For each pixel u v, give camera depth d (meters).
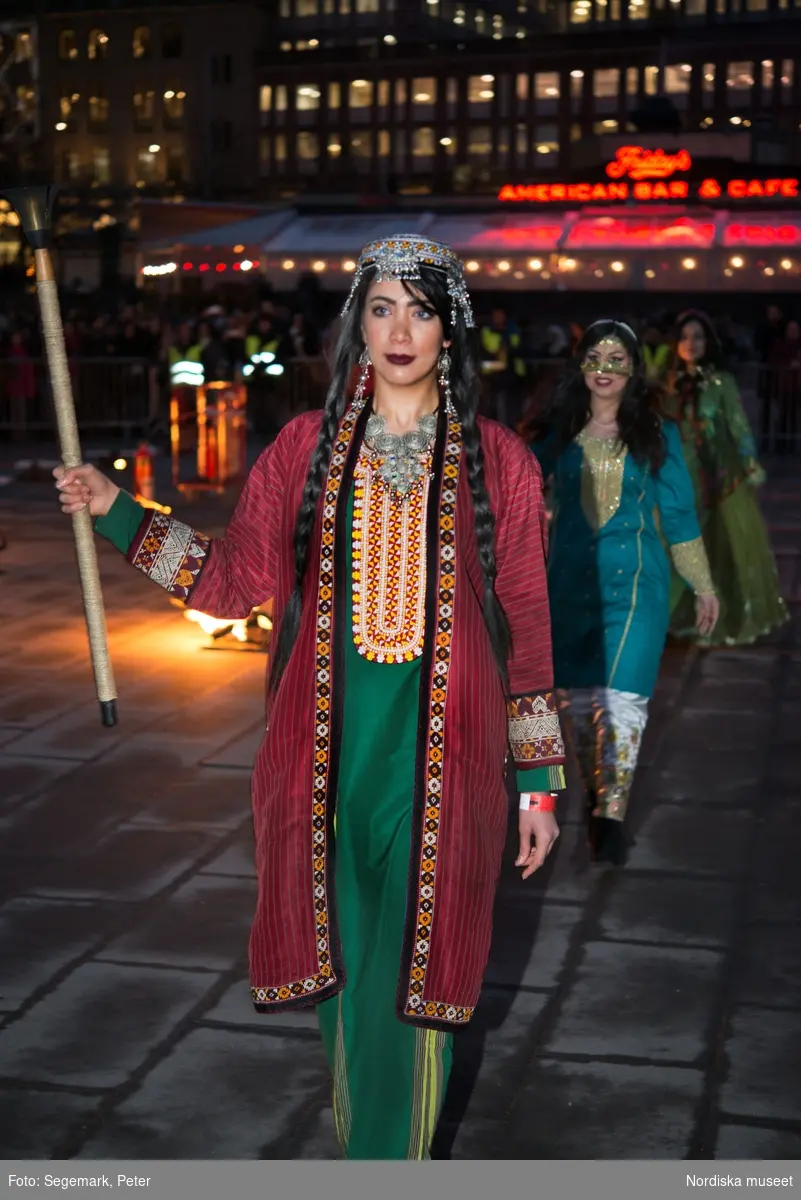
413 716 3.06
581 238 35.81
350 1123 3.13
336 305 31.17
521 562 3.17
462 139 92.81
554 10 117.00
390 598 3.06
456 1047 4.10
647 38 88.94
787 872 5.44
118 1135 3.62
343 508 3.08
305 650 3.08
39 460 19.11
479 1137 3.63
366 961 3.08
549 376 21.11
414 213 38.28
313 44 100.06
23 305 40.81
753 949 4.77
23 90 99.06
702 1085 3.90
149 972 4.54
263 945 3.08
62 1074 3.91
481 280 36.25
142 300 40.62
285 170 95.69
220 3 95.44
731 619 9.10
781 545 12.77
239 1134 3.62
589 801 5.50
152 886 5.21
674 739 7.11
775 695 7.94
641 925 4.96
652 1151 3.57
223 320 24.50
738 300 34.75
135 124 97.12
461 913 3.03
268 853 3.09
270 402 21.78
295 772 3.07
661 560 5.62
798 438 19.92
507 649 3.17
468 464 3.10
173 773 6.46
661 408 5.76
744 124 86.56
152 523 3.18
